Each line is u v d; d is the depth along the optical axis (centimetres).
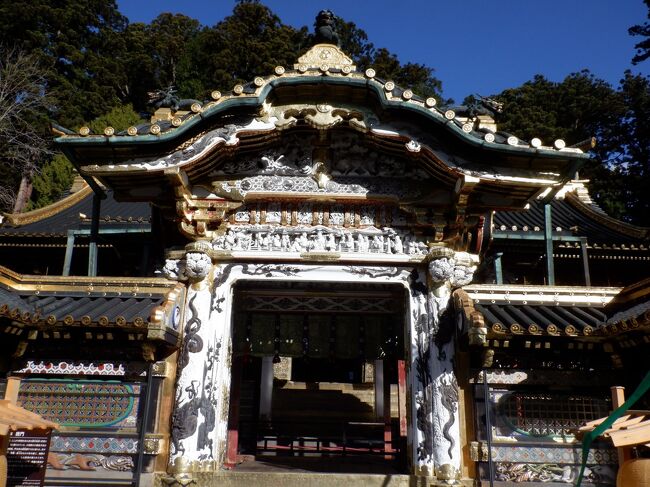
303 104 1002
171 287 1019
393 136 994
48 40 4822
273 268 1035
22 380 951
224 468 1053
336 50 1032
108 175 976
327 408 2075
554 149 930
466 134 933
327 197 1048
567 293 1021
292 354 1284
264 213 1062
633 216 4522
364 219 1063
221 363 992
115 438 930
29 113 4125
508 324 905
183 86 5372
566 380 958
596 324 916
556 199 2372
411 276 1035
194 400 946
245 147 1040
